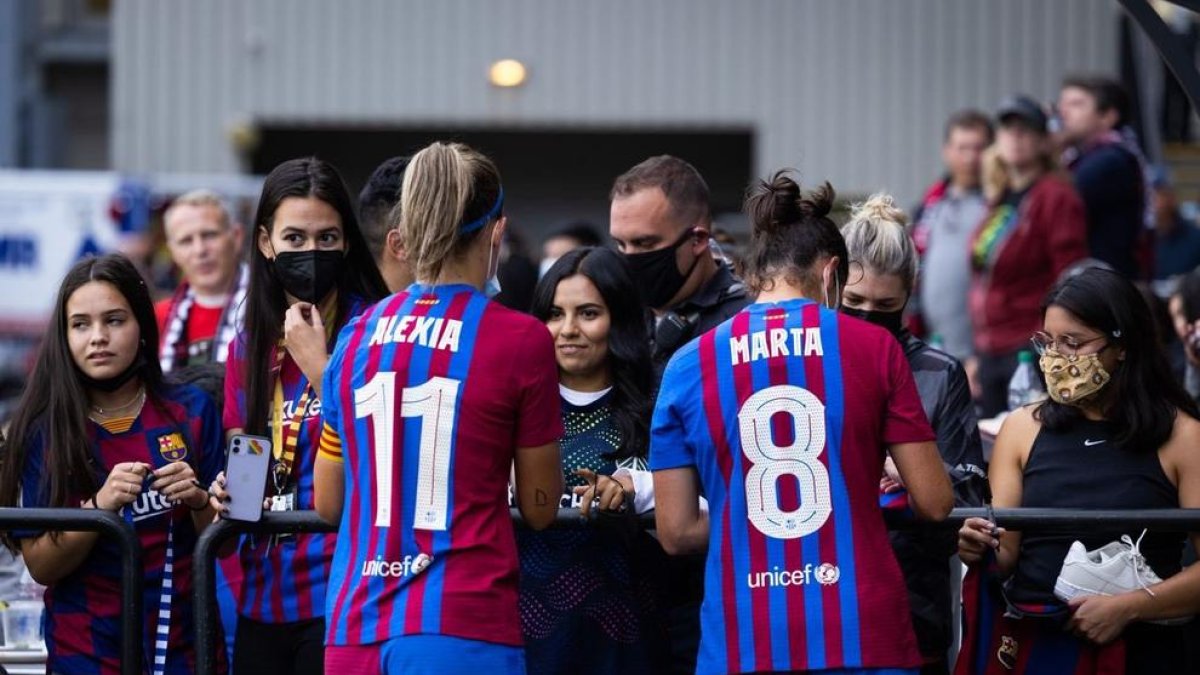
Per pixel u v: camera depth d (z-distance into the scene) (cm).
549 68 3183
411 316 847
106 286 984
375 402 837
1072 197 1688
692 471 872
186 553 1002
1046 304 977
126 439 995
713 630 842
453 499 825
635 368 1017
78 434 977
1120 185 1795
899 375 847
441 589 813
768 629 828
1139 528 918
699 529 872
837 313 859
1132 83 2959
